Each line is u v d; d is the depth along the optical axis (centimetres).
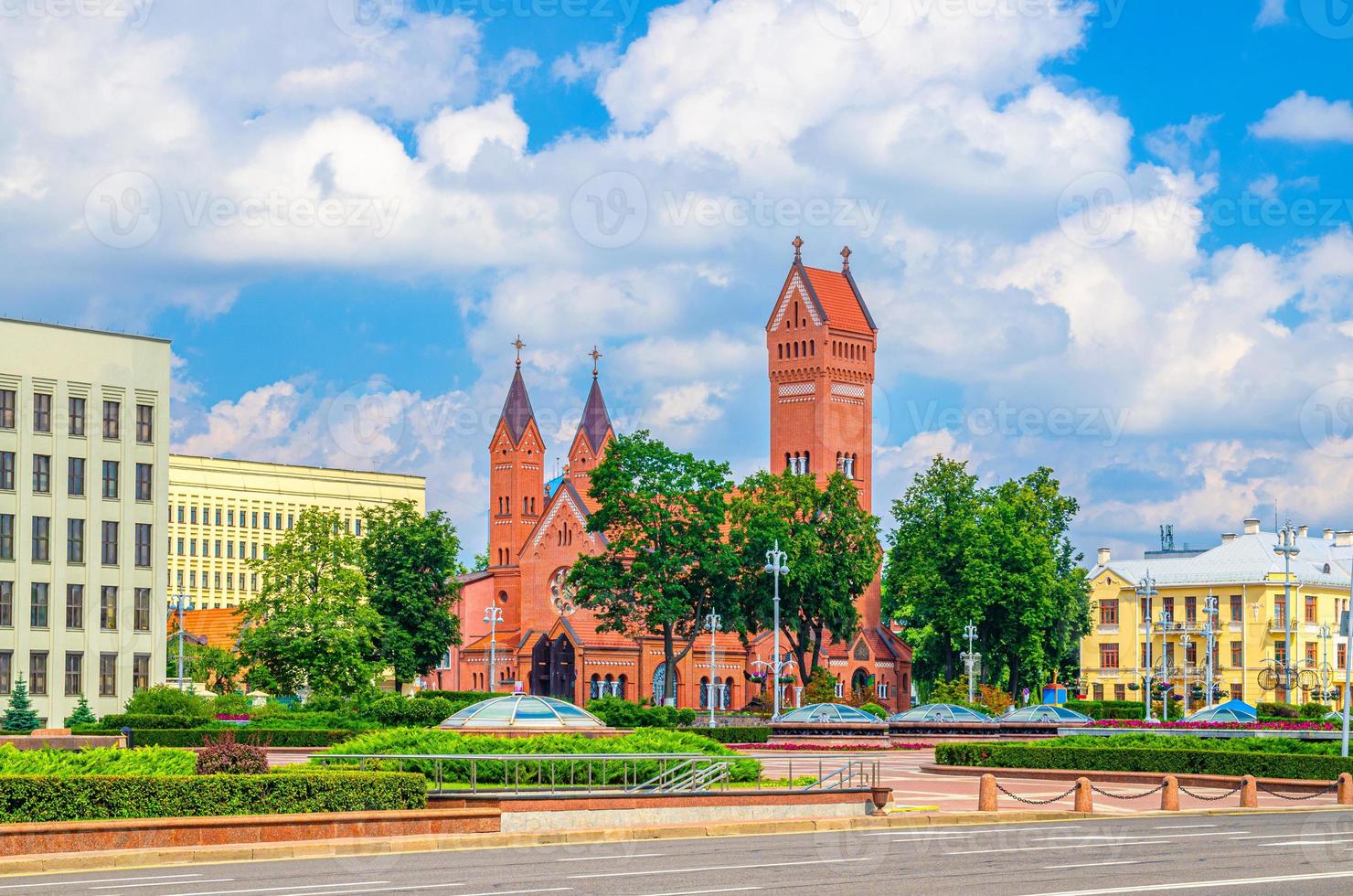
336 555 10244
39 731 8469
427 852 3191
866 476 15275
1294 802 4894
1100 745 6219
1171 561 15500
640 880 2608
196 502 18488
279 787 3278
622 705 8700
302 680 10150
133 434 10538
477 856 3088
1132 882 2594
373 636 11075
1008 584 12594
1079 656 15675
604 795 3653
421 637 12369
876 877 2664
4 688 9881
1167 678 13200
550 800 3597
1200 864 2909
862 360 15362
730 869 2783
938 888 2505
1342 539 16650
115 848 2944
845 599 13000
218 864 2927
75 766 3522
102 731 8256
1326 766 5338
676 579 11519
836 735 8662
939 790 5281
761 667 13962
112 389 10456
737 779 4338
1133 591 15400
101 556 10356
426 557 12462
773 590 12125
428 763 4194
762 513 12088
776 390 15338
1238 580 14838
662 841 3478
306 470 19550
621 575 11369
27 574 10025
